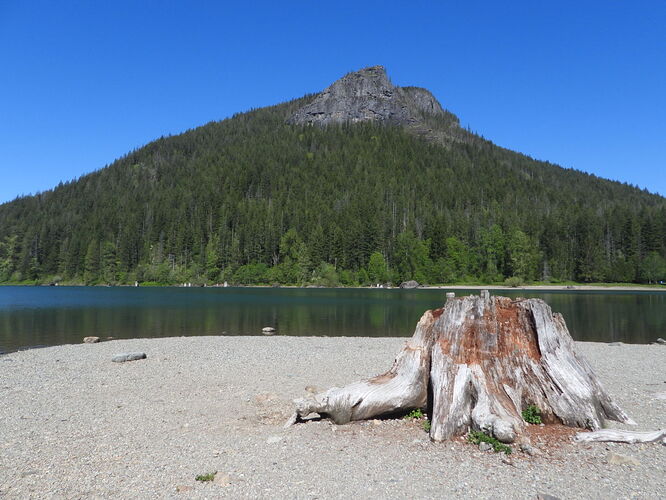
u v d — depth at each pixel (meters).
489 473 6.39
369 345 22.39
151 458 7.35
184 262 126.75
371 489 6.03
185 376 14.55
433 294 80.19
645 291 91.50
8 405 10.86
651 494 5.71
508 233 115.25
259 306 51.66
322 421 9.23
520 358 8.57
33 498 5.92
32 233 135.25
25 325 32.34
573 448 7.16
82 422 9.48
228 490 6.08
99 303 55.34
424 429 8.34
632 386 12.70
